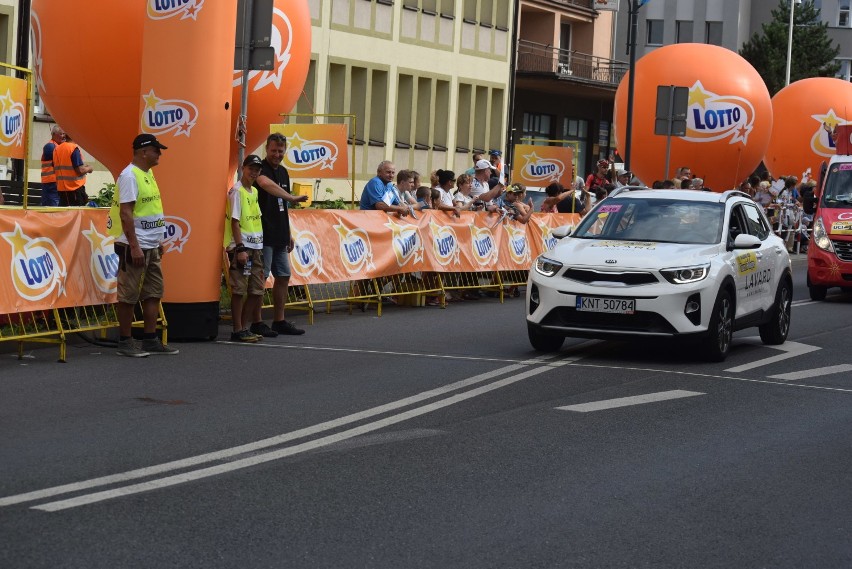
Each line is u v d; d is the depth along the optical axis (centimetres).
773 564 685
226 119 1481
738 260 1512
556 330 1434
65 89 1741
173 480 802
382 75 4550
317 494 785
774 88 8075
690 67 3256
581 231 1559
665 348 1571
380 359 1392
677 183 2898
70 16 1711
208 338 1489
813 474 904
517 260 2261
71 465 834
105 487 777
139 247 1324
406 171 2044
